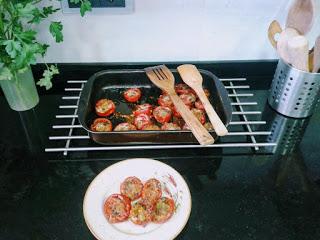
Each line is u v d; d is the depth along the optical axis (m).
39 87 0.97
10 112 0.88
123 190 0.65
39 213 0.64
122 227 0.61
